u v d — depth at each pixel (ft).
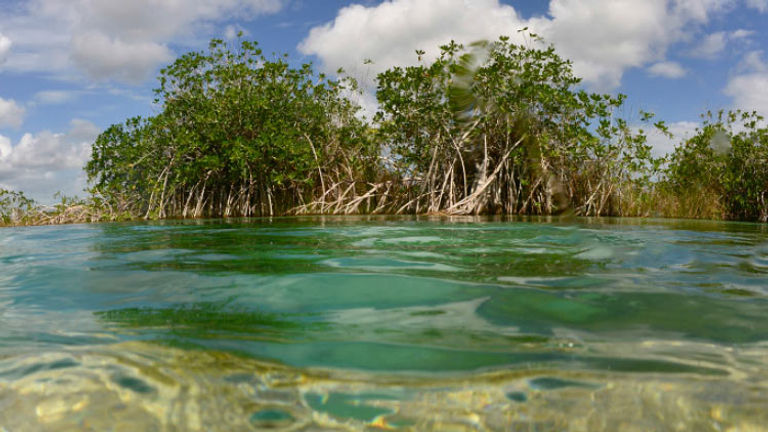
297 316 6.14
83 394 4.01
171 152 41.16
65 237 17.17
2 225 33.53
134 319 6.09
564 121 37.52
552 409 3.70
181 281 8.32
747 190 36.29
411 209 40.91
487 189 37.93
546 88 35.32
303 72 40.75
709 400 3.81
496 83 35.88
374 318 5.98
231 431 3.43
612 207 38.55
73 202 37.83
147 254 11.76
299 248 12.52
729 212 37.78
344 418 3.59
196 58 40.04
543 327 5.59
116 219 38.32
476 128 38.58
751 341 5.10
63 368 4.53
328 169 42.42
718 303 6.61
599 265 9.64
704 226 22.50
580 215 37.76
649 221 27.58
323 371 4.39
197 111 39.99
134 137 39.81
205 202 41.86
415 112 37.73
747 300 6.77
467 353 4.78
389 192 41.78
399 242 13.92
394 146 40.75
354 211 39.09
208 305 6.70
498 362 4.55
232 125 40.86
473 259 10.40
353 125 42.75
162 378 4.29
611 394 3.93
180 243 14.24
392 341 5.15
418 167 41.39
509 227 19.81
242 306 6.63
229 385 4.15
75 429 3.50
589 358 4.64
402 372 4.38
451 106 37.65
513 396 3.91
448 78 37.09
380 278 8.23
